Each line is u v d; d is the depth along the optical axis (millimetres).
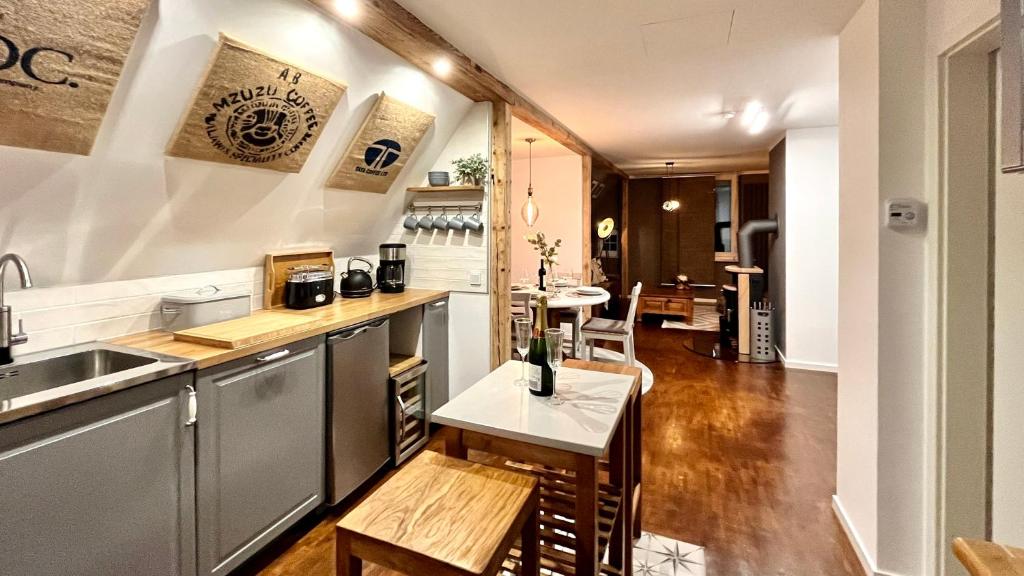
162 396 1569
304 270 2729
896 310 1800
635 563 1992
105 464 1410
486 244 3270
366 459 2551
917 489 1801
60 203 1624
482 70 2789
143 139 1680
